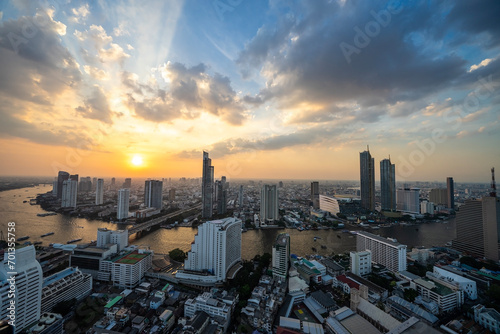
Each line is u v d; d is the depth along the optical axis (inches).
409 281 5738.2
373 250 7258.9
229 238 6540.4
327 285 6048.2
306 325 4165.8
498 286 5255.9
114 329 4082.2
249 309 4694.9
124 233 7539.4
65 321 4448.8
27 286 3811.5
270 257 7539.4
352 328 4005.9
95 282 6043.3
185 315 4655.5
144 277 6284.5
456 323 4192.9
